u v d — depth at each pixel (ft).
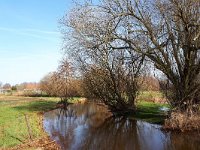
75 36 110.01
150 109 141.18
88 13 106.93
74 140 87.92
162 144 79.00
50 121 128.88
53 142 83.41
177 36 98.12
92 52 119.34
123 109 135.33
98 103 150.00
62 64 209.77
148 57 104.32
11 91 357.82
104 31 105.09
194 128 92.12
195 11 92.07
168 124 94.94
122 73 130.52
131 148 76.79
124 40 105.29
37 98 255.50
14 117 120.98
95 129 107.04
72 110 174.09
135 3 100.99
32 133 89.35
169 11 93.81
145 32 100.58
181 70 99.81
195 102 98.99
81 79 145.89
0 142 75.36
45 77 287.07
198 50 98.17
